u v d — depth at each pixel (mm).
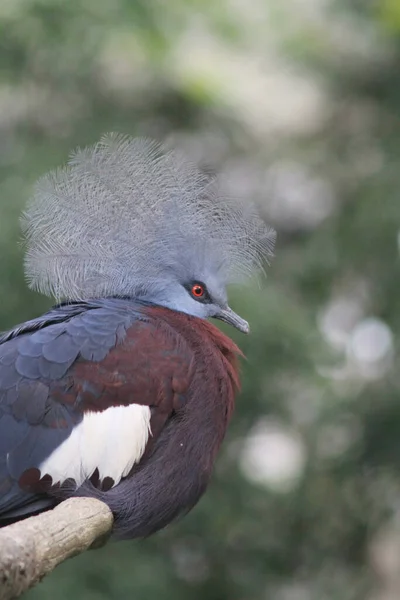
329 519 14664
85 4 13539
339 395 14352
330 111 15797
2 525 6008
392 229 14227
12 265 12109
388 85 15430
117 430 6117
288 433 14625
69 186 6988
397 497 14703
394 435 14148
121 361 6246
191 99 14820
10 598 4562
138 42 14000
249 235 7586
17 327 6668
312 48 15430
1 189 12641
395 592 14844
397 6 14250
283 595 14641
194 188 7340
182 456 6359
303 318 13391
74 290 6969
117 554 12820
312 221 15531
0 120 14422
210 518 13711
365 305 15055
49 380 6086
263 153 15594
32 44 13547
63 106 14500
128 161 7121
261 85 15828
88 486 6059
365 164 15344
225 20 14797
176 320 6859
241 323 7496
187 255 7320
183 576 14172
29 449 5957
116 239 7062
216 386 6609
